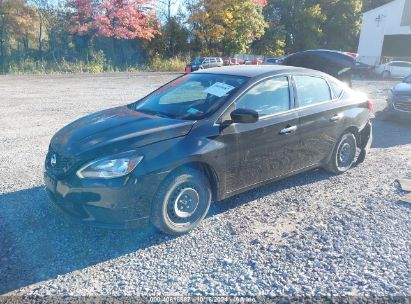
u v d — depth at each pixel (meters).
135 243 3.47
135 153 3.27
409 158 6.23
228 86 4.14
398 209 4.20
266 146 4.18
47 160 3.69
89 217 3.27
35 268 3.04
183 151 3.46
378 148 6.93
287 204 4.35
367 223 3.86
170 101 4.34
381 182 5.07
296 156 4.60
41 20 32.69
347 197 4.56
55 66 28.89
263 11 47.06
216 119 3.79
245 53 39.16
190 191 3.62
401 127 8.97
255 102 4.13
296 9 47.03
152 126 3.62
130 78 23.47
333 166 5.25
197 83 4.51
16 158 5.88
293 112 4.47
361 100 5.52
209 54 37.66
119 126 3.70
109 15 31.86
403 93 9.10
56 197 3.41
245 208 4.23
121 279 2.93
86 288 2.81
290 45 47.91
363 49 35.94
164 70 32.91
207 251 3.35
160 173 3.34
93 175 3.20
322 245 3.43
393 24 32.81
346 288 2.83
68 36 33.09
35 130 7.86
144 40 36.09
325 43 49.38
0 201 4.24
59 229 3.66
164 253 3.31
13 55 30.58
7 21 30.84
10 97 13.04
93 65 30.12
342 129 5.14
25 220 3.82
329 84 5.11
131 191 3.22
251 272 3.03
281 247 3.40
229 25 35.94
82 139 3.51
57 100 12.49
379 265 3.13
